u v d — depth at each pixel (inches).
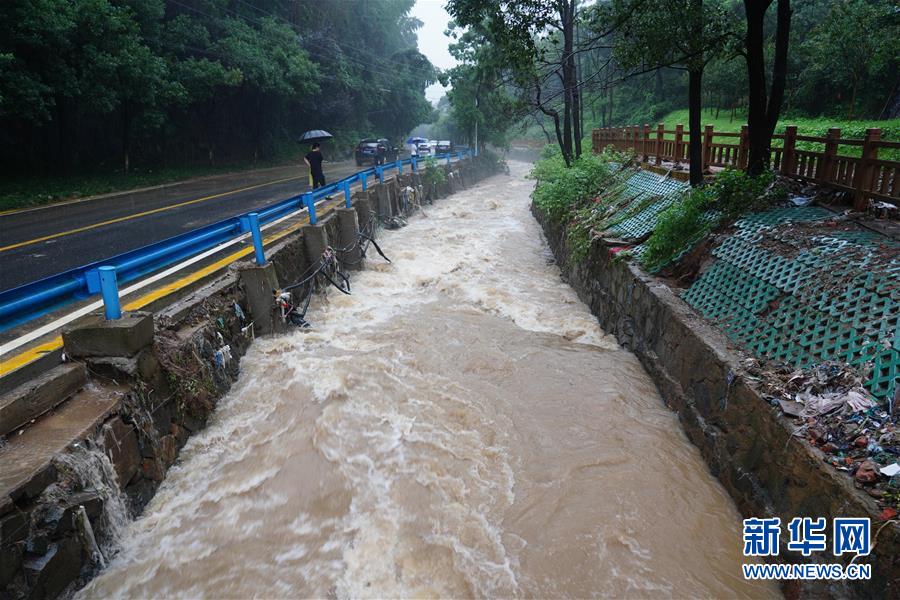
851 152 500.1
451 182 1083.9
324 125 1552.7
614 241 374.6
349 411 228.8
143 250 208.2
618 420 232.4
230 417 225.3
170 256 227.1
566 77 713.6
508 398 252.7
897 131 540.7
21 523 121.7
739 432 181.6
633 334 304.2
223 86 1023.0
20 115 590.2
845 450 140.7
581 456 207.9
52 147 759.7
